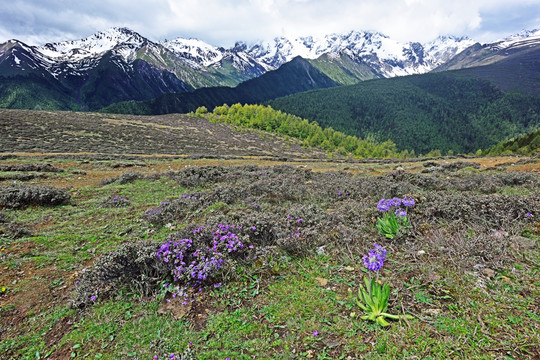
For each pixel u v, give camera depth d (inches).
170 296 143.9
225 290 144.1
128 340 117.3
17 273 173.6
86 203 339.3
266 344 110.2
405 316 112.4
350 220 212.8
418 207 215.5
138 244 169.0
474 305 115.4
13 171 580.7
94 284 149.8
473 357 93.0
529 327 101.7
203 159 1186.6
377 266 118.2
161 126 3034.0
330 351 103.9
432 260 150.9
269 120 4845.0
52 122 2010.3
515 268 136.8
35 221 269.4
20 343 120.6
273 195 327.9
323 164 1050.7
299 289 141.3
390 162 1149.1
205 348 110.7
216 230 186.2
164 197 374.3
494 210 191.9
